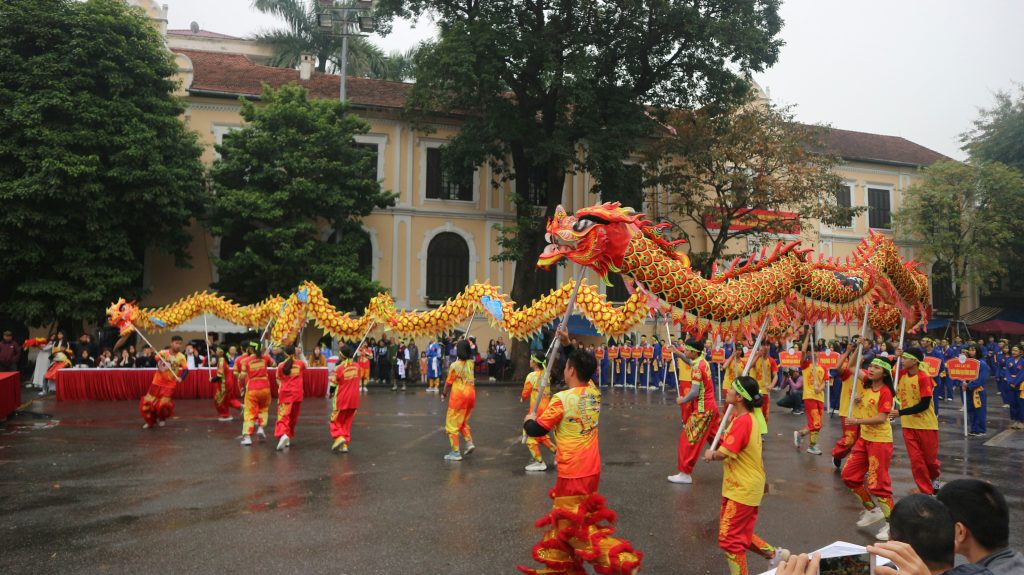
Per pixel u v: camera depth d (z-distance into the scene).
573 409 4.73
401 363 22.38
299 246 24.06
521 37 23.44
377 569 5.28
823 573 2.45
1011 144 34.91
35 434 11.80
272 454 10.13
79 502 7.24
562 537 4.46
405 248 28.81
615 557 4.33
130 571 5.21
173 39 40.25
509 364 27.53
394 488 7.99
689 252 27.28
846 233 35.03
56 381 16.67
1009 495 8.02
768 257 7.16
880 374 6.53
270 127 24.05
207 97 26.83
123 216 21.52
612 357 24.00
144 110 21.98
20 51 20.78
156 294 25.45
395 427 13.23
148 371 17.27
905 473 9.33
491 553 5.66
